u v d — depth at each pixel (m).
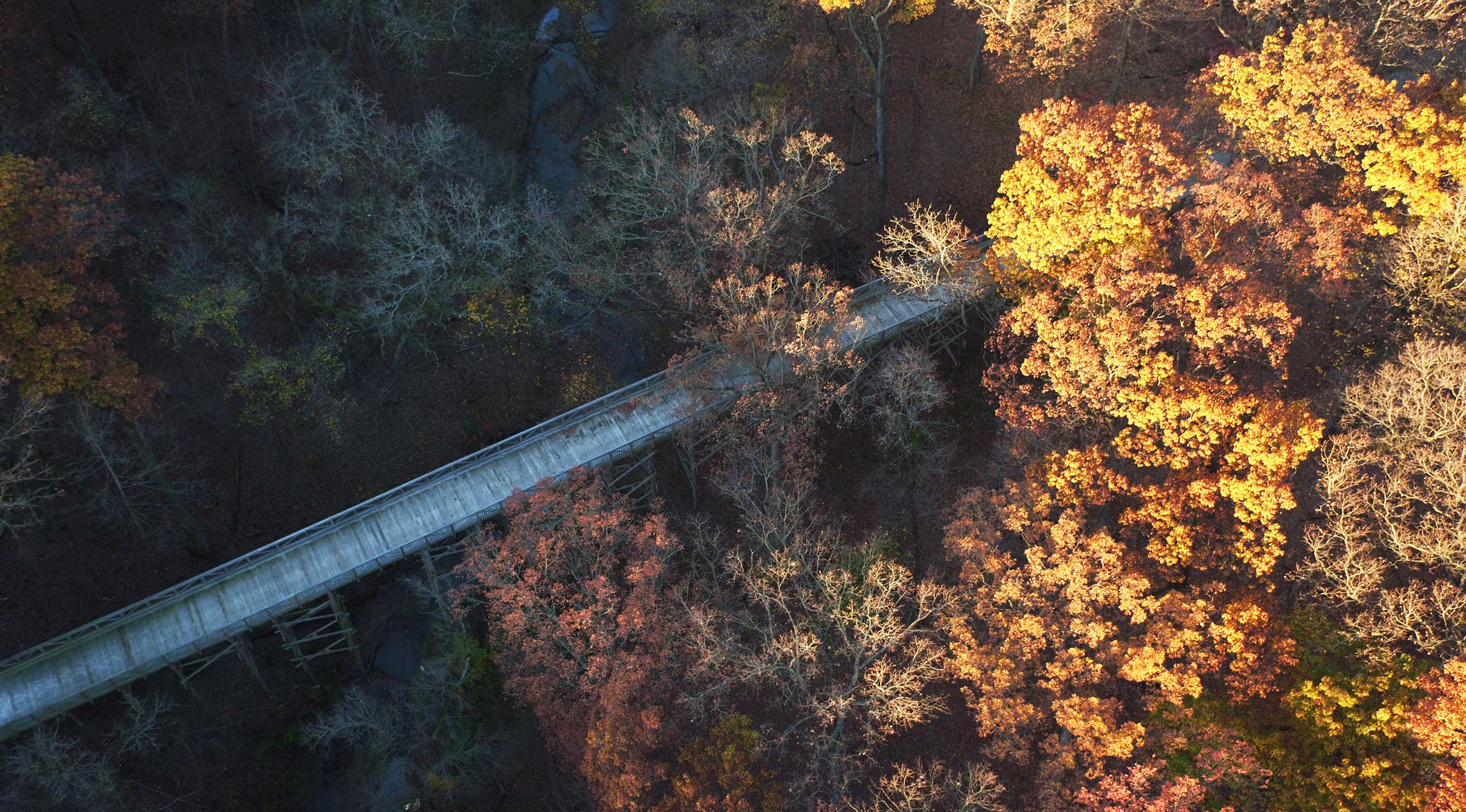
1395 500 41.62
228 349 60.84
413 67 65.69
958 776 43.69
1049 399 50.91
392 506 52.44
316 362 59.75
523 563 47.38
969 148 64.94
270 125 63.69
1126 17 55.12
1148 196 44.88
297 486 59.81
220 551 57.50
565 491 47.62
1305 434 39.06
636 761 40.34
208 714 53.38
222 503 58.53
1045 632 40.56
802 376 51.19
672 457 60.16
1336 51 46.88
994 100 65.38
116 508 54.31
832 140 66.38
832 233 63.81
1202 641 40.38
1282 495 38.59
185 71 61.66
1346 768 36.19
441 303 60.47
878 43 63.16
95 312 49.09
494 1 71.56
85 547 55.22
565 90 70.50
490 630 48.56
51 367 44.81
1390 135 44.78
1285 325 41.72
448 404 63.19
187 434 58.94
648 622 44.12
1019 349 56.59
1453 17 54.56
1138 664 37.81
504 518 54.56
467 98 69.44
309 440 60.75
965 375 60.12
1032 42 55.56
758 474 52.12
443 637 54.62
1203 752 37.12
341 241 61.59
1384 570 40.78
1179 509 40.91
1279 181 49.09
